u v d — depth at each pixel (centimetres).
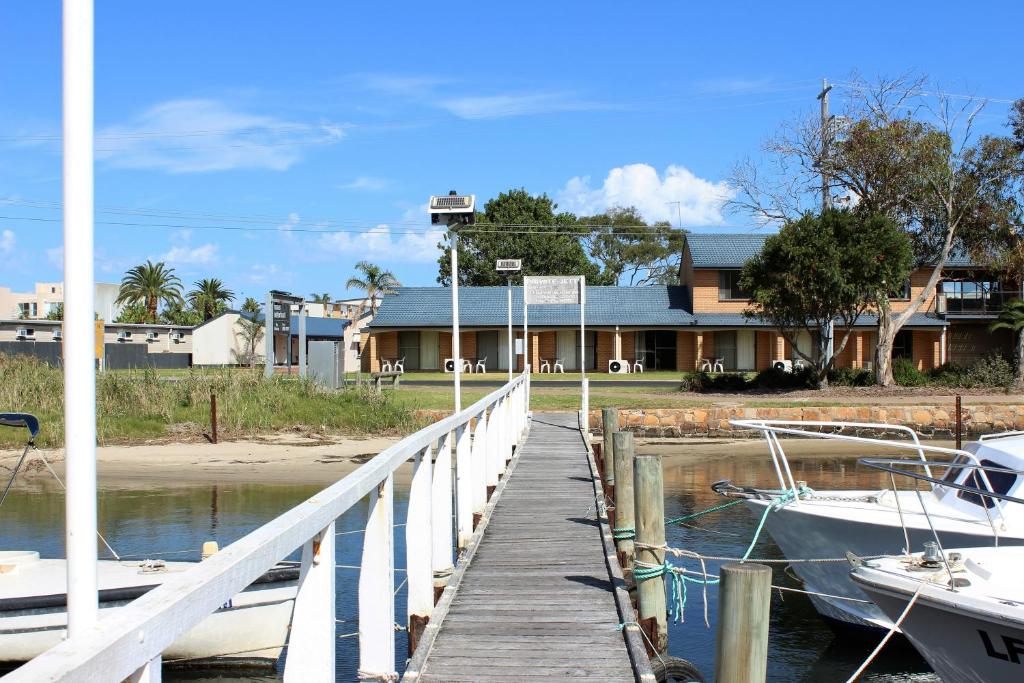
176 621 261
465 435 962
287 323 3500
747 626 457
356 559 1368
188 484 2108
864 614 1073
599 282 7300
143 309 8406
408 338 5147
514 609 737
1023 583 801
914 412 3102
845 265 3434
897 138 3553
